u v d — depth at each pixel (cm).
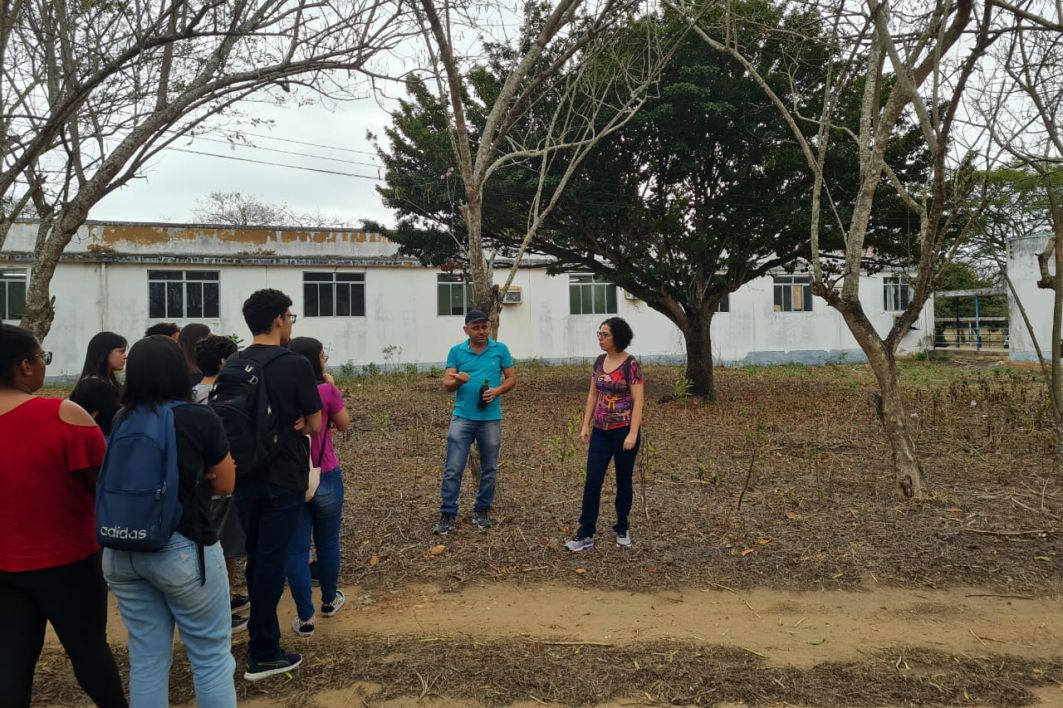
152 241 2169
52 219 582
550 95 1107
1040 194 2188
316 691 346
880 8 541
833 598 454
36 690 355
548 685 350
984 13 535
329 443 421
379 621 427
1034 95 632
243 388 345
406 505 652
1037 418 988
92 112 555
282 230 2306
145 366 268
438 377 2191
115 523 254
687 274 1378
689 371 1476
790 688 346
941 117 664
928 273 608
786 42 876
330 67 536
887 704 333
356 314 2358
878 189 1200
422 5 589
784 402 1421
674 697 339
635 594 462
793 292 2706
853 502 636
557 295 2528
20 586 268
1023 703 335
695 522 586
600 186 1304
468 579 488
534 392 1684
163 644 276
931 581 475
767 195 1298
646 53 1048
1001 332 2877
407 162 1431
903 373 2081
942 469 766
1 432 266
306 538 408
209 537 278
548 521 597
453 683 352
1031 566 493
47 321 515
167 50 549
